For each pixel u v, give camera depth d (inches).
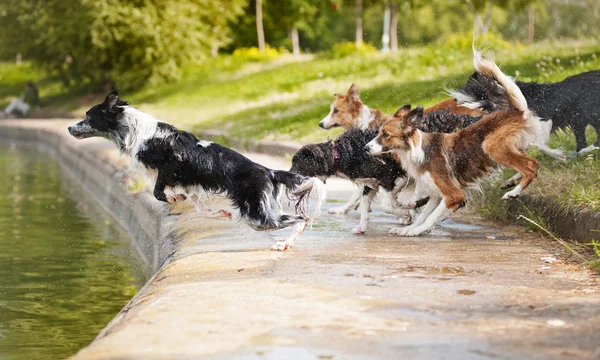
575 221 286.7
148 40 1232.2
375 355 150.7
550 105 396.8
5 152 920.9
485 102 350.9
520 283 214.8
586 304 189.9
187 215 344.2
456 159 306.2
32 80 1644.9
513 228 322.3
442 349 153.9
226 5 1352.1
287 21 1621.6
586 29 1525.6
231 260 250.8
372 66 938.1
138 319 177.0
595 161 362.6
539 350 153.3
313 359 148.6
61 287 309.4
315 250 270.7
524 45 894.4
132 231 423.2
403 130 301.7
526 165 312.8
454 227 328.8
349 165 312.5
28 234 422.0
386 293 200.5
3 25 1353.3
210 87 1150.3
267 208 272.2
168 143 281.4
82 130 288.4
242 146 663.1
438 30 1926.7
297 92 903.1
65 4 1267.2
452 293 201.2
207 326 169.8
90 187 607.2
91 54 1288.1
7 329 252.7
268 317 177.0
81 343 238.1
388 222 341.4
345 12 2004.2
